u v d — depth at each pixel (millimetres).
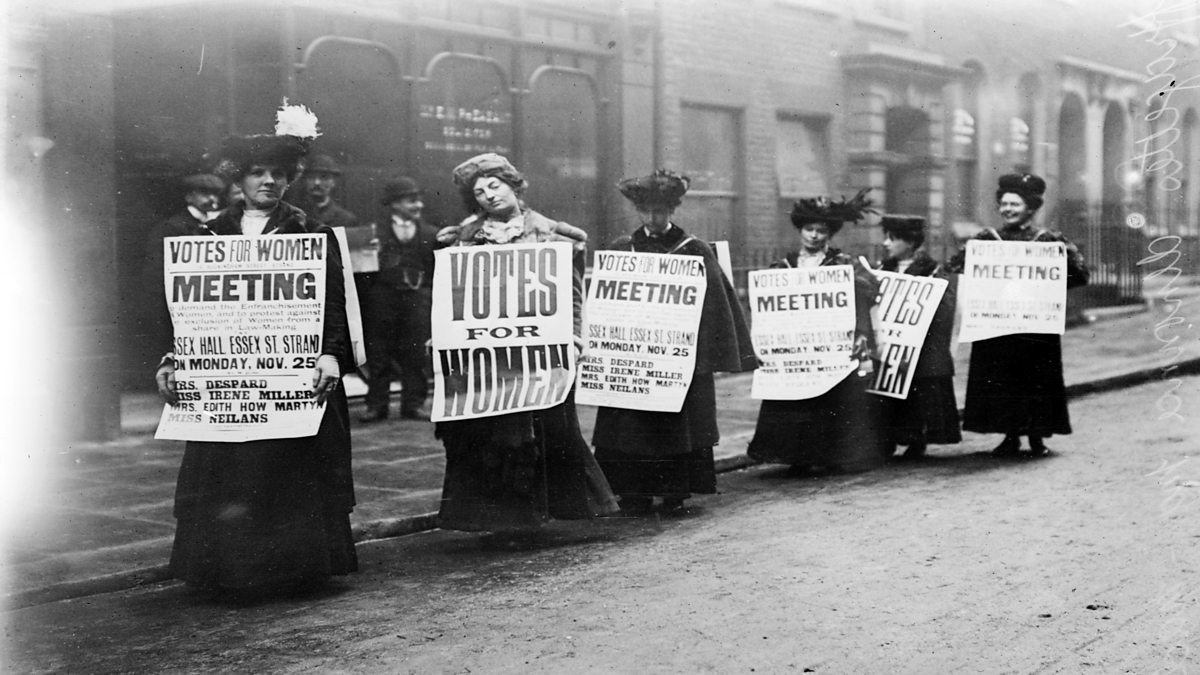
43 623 5105
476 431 6207
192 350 5320
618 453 7086
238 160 5352
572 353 6211
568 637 4762
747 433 9711
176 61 9625
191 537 5305
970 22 18906
